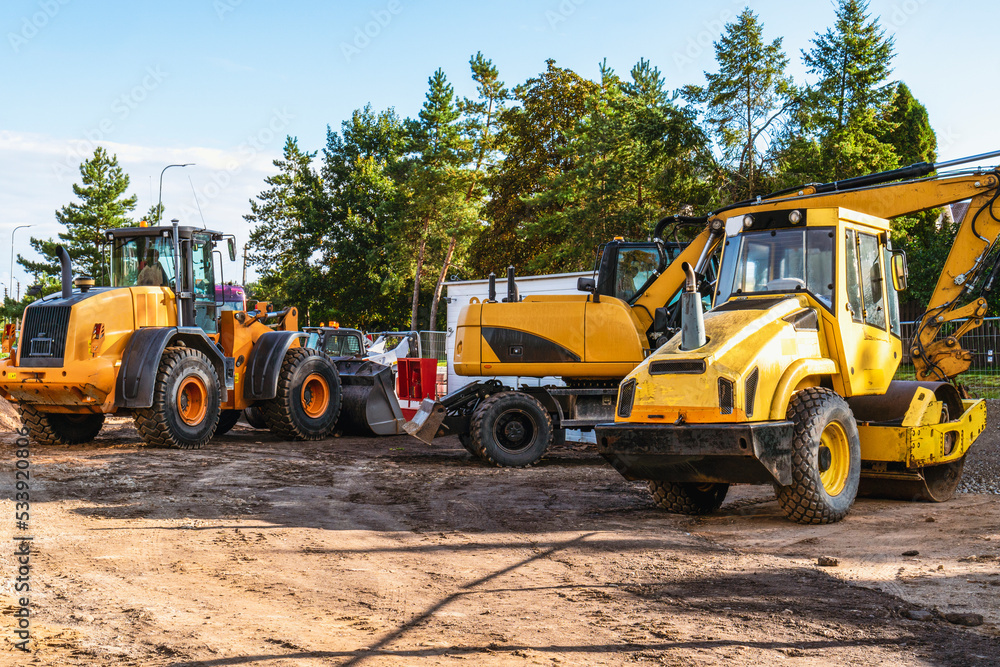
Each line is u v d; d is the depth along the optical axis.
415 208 53.38
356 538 6.64
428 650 4.02
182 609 4.66
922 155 43.00
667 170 32.94
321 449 13.02
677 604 4.86
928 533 6.82
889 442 8.18
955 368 9.42
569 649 4.04
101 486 8.66
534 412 11.11
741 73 31.28
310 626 4.39
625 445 7.26
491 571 5.65
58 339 11.45
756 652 4.00
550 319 11.16
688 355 7.22
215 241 13.55
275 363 13.68
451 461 11.62
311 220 67.25
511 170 43.50
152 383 11.66
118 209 56.84
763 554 6.23
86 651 3.92
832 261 7.96
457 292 21.14
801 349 7.55
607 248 11.90
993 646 4.10
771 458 6.90
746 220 8.32
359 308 65.00
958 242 9.40
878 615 4.62
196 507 7.72
